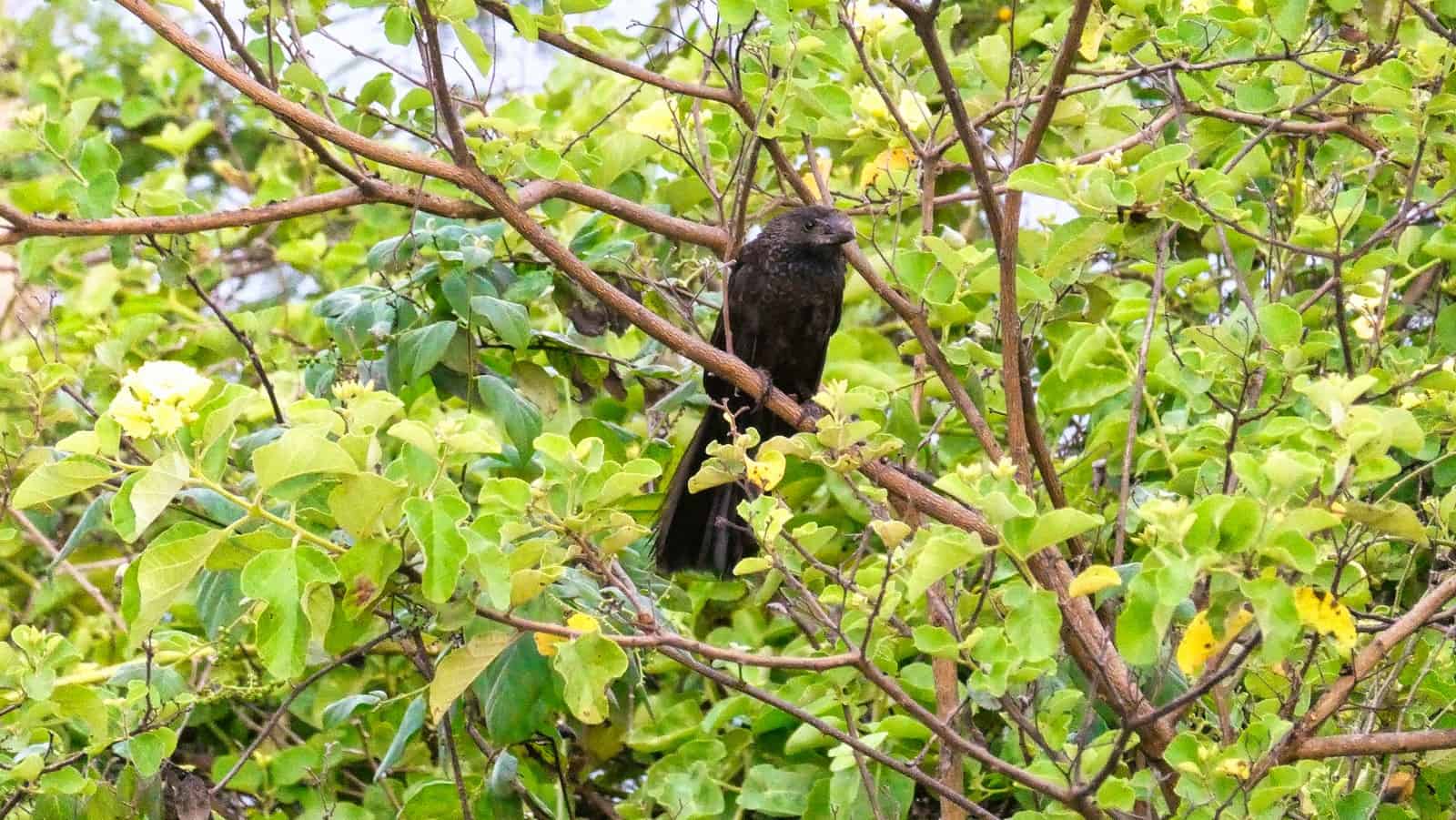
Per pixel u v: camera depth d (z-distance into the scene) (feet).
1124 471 25.61
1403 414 18.72
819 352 38.19
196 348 35.91
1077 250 24.34
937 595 25.35
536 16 27.84
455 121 26.76
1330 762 24.66
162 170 41.14
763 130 29.09
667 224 31.53
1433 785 26.45
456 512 19.58
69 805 24.63
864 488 24.13
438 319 31.55
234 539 20.11
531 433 29.14
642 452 33.01
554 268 31.96
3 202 28.43
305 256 40.88
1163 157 23.38
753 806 29.48
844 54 29.91
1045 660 21.40
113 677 26.71
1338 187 29.32
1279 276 30.60
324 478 20.34
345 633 23.40
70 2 47.47
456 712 28.81
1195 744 21.11
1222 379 27.09
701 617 36.78
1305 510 18.11
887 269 30.66
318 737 32.58
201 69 45.98
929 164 29.17
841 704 26.14
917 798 32.07
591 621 20.51
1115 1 28.71
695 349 29.22
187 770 26.99
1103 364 31.71
